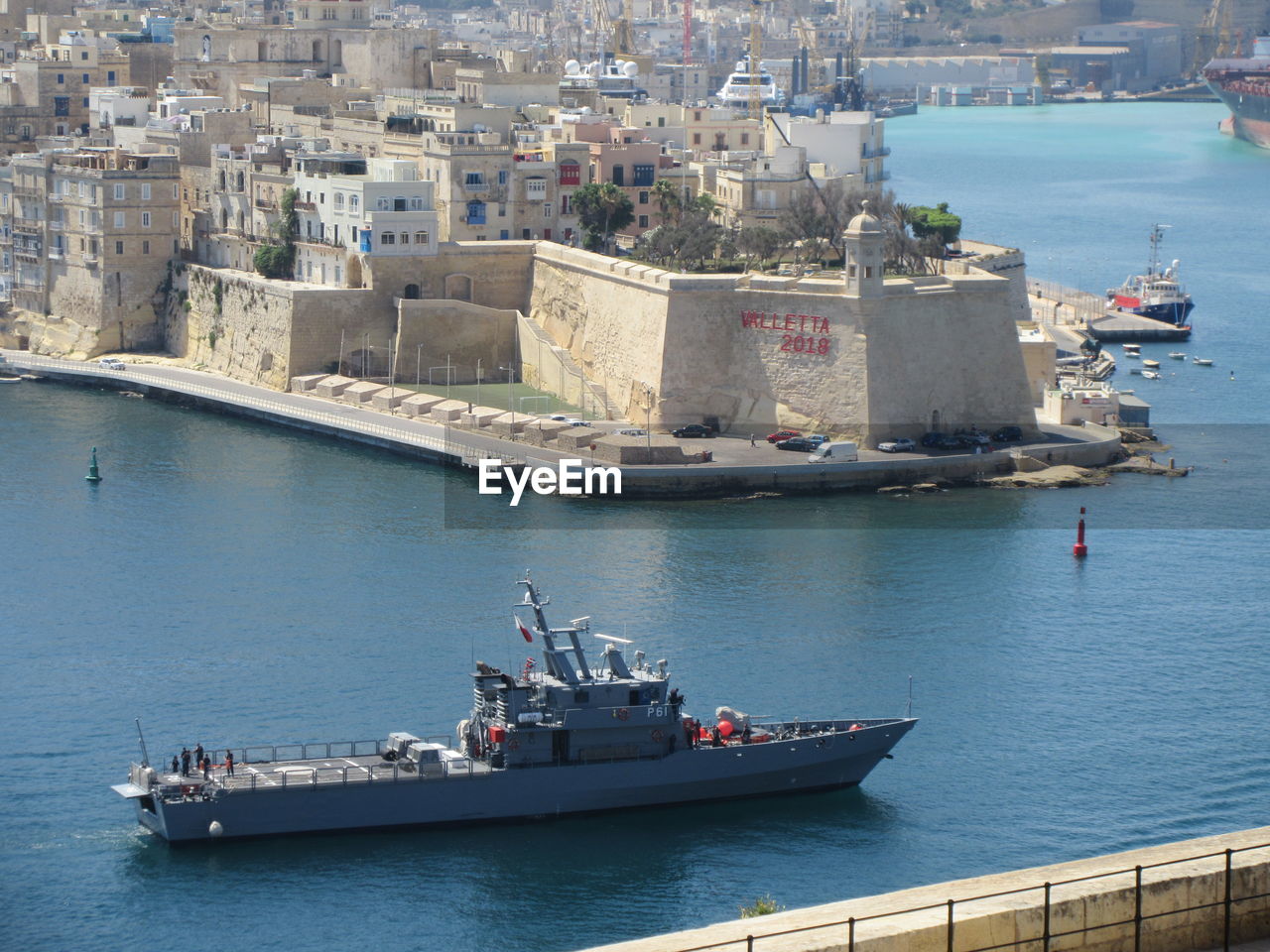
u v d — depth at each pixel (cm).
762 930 7412
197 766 16988
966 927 7538
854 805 17388
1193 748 18512
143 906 15512
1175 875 7850
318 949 14912
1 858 16238
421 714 19200
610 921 15475
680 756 17250
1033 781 17775
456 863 16325
